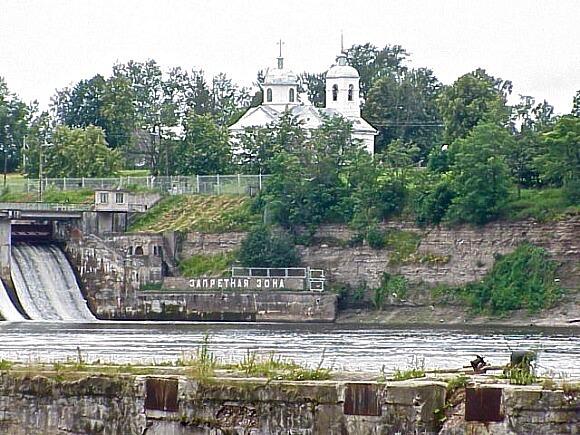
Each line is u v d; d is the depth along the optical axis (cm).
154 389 13425
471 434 12556
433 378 13500
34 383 13788
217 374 13838
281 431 13038
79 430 13638
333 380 13475
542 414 12462
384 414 12775
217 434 13188
